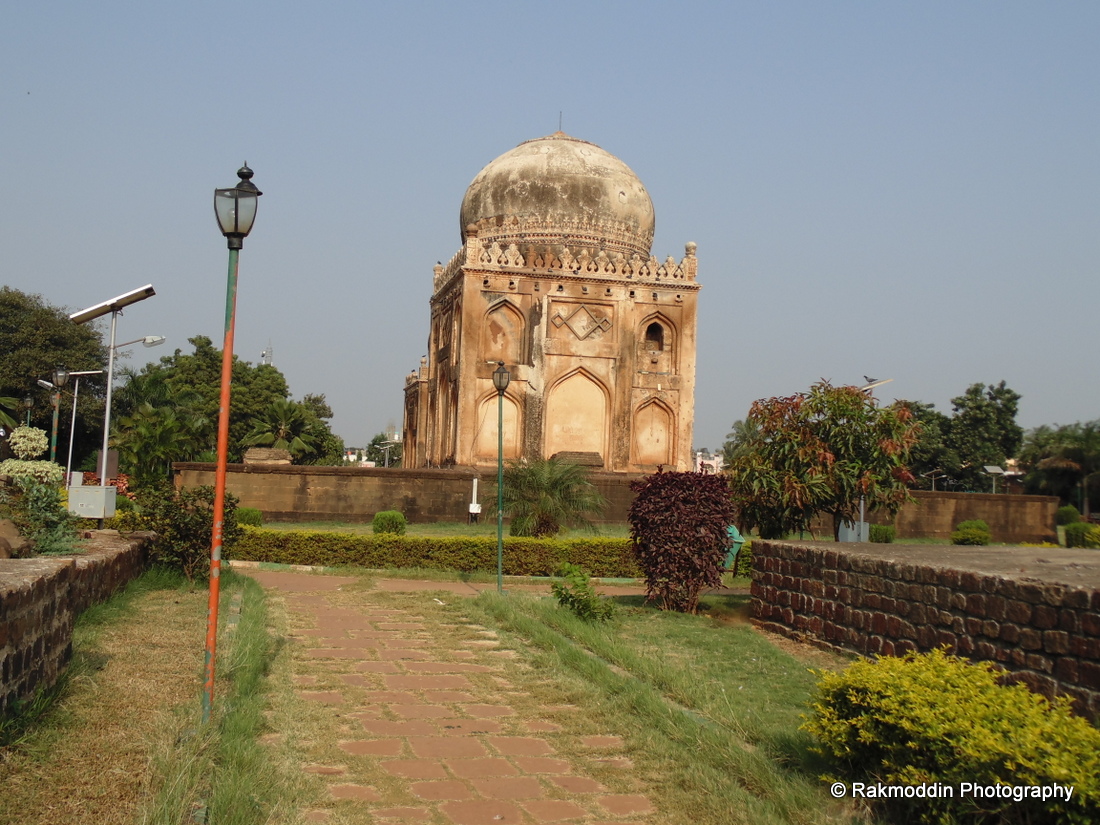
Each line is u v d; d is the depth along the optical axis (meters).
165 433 35.31
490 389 30.28
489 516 22.91
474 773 6.61
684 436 31.45
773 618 12.27
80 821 5.33
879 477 15.15
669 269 31.59
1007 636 8.04
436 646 10.92
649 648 10.98
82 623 10.35
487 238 33.12
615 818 5.91
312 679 9.12
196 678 8.46
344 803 5.96
